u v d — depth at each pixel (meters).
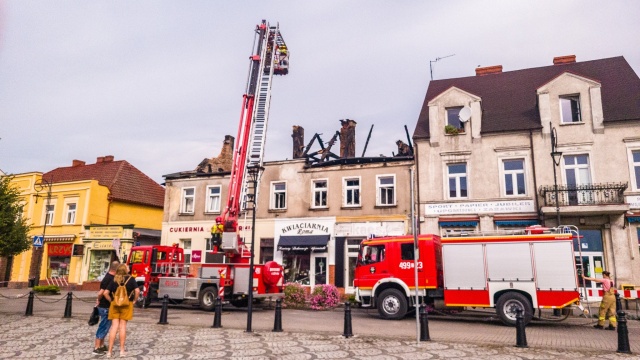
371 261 16.94
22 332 12.52
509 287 14.75
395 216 24.81
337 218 26.08
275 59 24.25
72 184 35.38
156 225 39.44
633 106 22.17
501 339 11.93
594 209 20.44
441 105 24.91
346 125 30.38
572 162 22.53
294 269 26.38
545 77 26.14
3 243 20.89
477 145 23.92
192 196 30.80
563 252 14.33
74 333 12.31
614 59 25.58
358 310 19.97
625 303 18.78
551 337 12.41
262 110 22.66
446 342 11.29
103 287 9.56
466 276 15.33
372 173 25.97
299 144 31.48
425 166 24.58
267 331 12.97
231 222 20.59
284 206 27.75
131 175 38.62
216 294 18.81
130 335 12.09
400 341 11.41
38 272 34.28
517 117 24.06
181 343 10.88
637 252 20.56
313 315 17.73
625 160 21.59
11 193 22.08
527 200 22.50
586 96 22.75
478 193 23.41
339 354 9.66
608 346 10.99
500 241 15.12
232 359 9.05
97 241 33.03
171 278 19.80
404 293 16.28
